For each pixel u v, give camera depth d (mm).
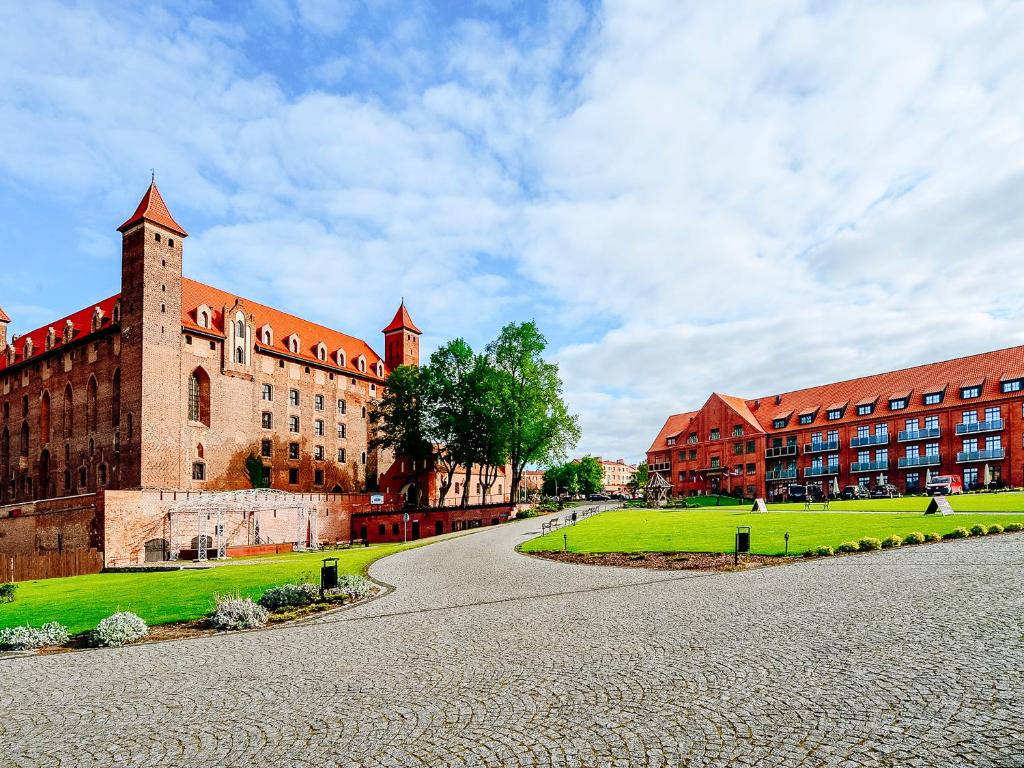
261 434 77062
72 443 72750
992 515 35625
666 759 7848
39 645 17875
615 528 44781
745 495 95250
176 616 21391
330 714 10344
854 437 84188
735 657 11812
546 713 9672
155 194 67562
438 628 16594
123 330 65750
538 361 73062
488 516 70312
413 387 76500
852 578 19344
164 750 9336
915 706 8891
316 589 23359
